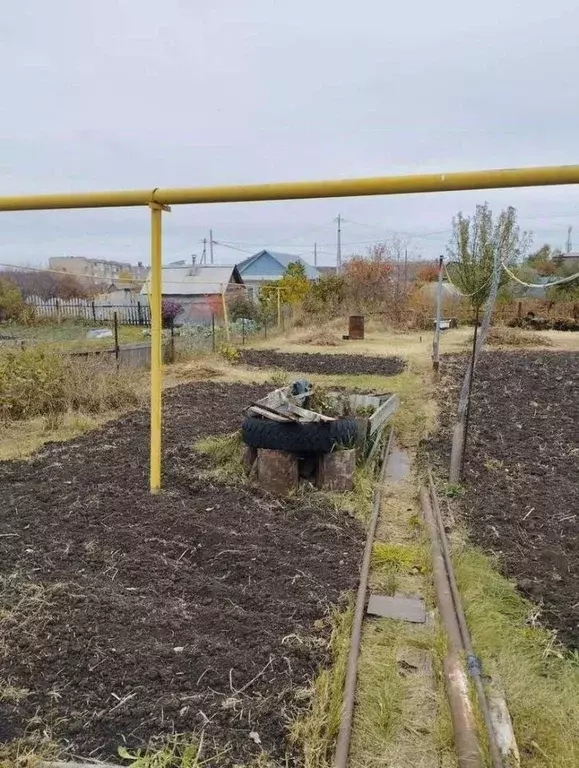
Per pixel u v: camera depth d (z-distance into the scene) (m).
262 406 4.44
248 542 3.33
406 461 5.27
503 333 16.81
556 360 12.54
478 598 2.76
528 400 8.05
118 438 5.55
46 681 2.12
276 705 2.04
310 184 3.31
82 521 3.53
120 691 2.08
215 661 2.25
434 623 2.60
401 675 2.28
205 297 21.64
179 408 7.02
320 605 2.70
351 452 4.23
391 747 1.91
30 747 1.83
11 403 6.30
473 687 2.08
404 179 3.17
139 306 19.83
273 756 1.83
